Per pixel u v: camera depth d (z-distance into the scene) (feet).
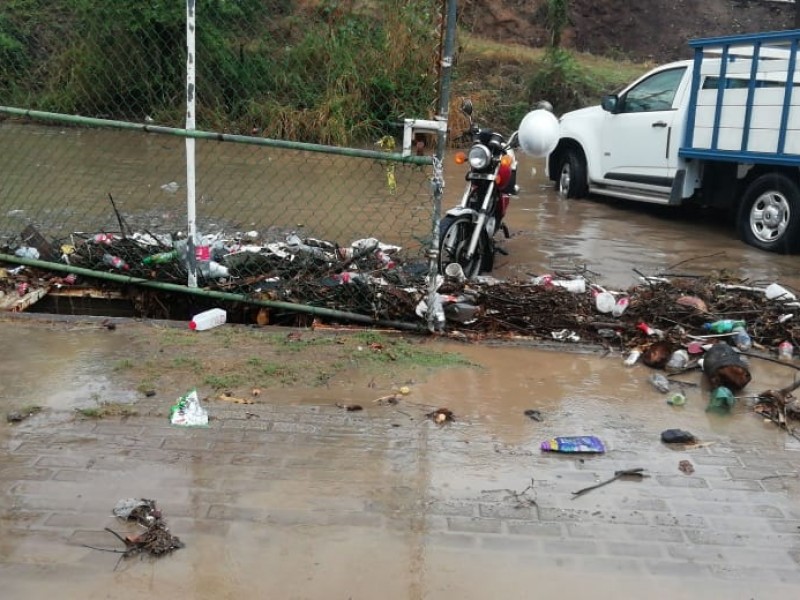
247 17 29.53
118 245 19.81
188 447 11.69
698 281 21.20
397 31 37.88
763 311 17.87
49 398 13.12
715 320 17.46
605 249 26.55
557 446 12.01
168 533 9.59
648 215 33.01
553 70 63.57
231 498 10.41
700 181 29.91
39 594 8.54
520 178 43.16
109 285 19.04
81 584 8.72
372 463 11.44
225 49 29.27
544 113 18.85
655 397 14.12
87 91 26.91
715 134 27.91
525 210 33.32
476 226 20.25
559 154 37.24
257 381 14.05
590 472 11.50
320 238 25.90
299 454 11.62
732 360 14.32
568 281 19.69
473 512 10.36
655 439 12.57
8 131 44.96
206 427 12.31
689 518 10.44
